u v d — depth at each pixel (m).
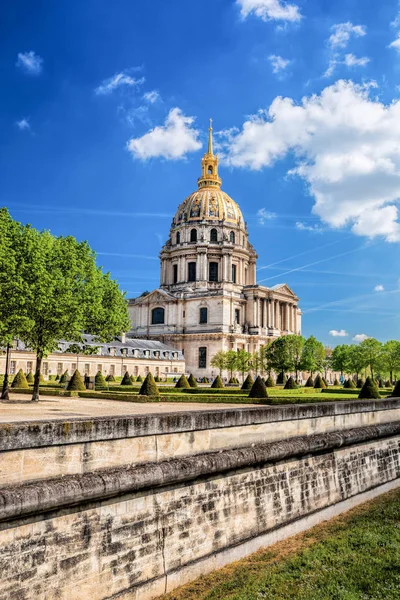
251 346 131.50
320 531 18.20
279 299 143.12
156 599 12.78
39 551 10.74
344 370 124.38
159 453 13.66
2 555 10.13
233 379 108.19
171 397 45.62
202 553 14.34
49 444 11.20
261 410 17.39
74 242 46.03
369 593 12.67
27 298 37.78
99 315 48.97
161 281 150.38
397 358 115.56
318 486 19.55
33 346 39.78
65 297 38.97
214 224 146.00
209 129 161.50
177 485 13.87
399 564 14.29
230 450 15.89
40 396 50.25
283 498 17.59
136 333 141.12
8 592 10.16
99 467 12.21
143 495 12.95
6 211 40.00
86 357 97.06
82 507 11.61
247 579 13.77
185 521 13.98
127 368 107.38
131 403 42.94
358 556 15.12
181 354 125.50
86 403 41.12
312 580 13.51
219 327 129.00
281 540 17.14
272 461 17.23
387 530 17.48
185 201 153.88
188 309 135.50
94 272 47.72
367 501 22.50
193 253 144.50
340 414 22.03
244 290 137.75
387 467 25.19
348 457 21.98
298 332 158.12
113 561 12.09
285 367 103.62
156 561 13.05
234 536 15.44
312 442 19.11
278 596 12.57
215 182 157.62
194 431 14.74
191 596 12.92
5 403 38.62
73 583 11.26
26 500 10.27
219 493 15.13
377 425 25.06
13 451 10.60
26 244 39.22
